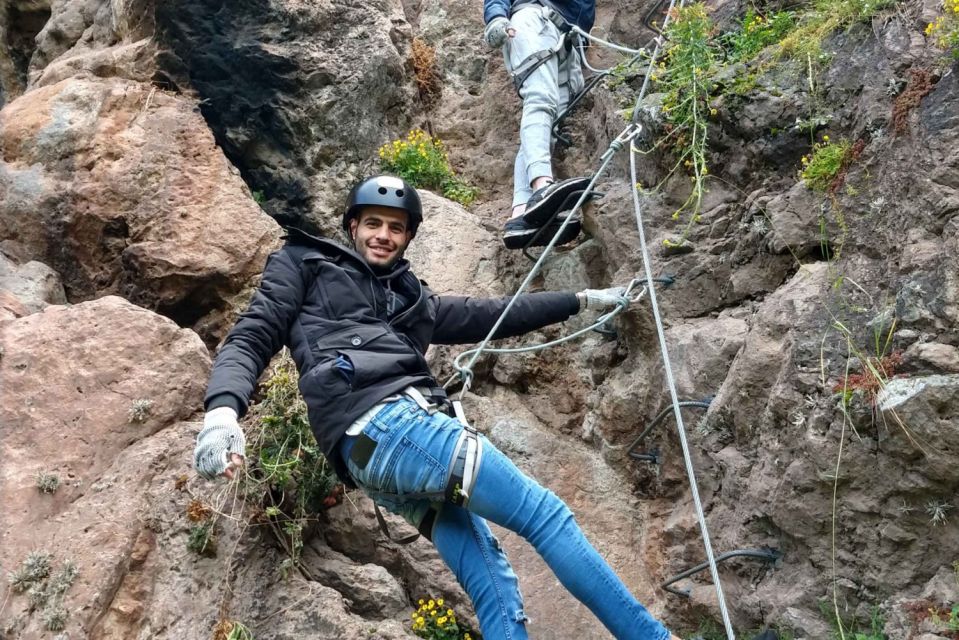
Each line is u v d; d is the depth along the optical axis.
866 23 4.48
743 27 5.08
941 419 3.43
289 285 3.23
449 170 6.12
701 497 4.38
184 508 4.09
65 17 6.57
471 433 3.04
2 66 7.30
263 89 5.90
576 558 2.98
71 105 5.64
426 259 5.38
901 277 3.75
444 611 4.16
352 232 3.52
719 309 4.64
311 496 4.23
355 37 6.18
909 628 3.45
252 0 5.98
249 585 3.99
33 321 4.52
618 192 5.07
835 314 3.91
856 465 3.67
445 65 6.63
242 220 5.39
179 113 5.67
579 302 3.81
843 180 4.20
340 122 5.99
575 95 5.96
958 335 3.53
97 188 5.37
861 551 3.70
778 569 3.96
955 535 3.53
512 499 3.01
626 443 4.81
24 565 3.90
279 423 4.20
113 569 3.90
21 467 4.13
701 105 4.80
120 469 4.19
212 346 5.27
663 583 4.38
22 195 5.43
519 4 5.82
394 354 3.14
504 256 5.49
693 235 4.74
